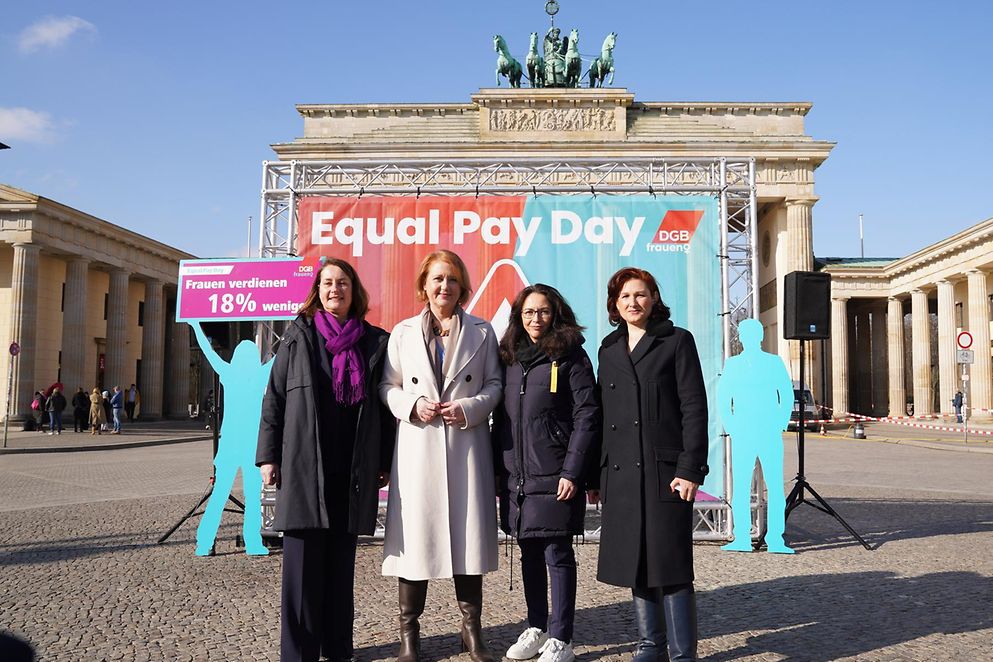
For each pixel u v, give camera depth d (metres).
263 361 9.39
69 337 40.91
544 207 9.41
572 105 45.41
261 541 8.52
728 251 9.37
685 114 45.59
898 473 17.67
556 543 4.96
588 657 5.13
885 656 5.11
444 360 5.01
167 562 8.10
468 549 4.89
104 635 5.52
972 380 43.44
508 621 5.95
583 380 4.93
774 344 45.94
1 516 11.11
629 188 9.54
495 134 45.28
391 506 4.96
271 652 5.15
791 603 6.47
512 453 5.00
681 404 4.61
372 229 9.45
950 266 45.31
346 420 4.93
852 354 61.91
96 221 41.75
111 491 14.27
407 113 46.03
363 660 5.12
